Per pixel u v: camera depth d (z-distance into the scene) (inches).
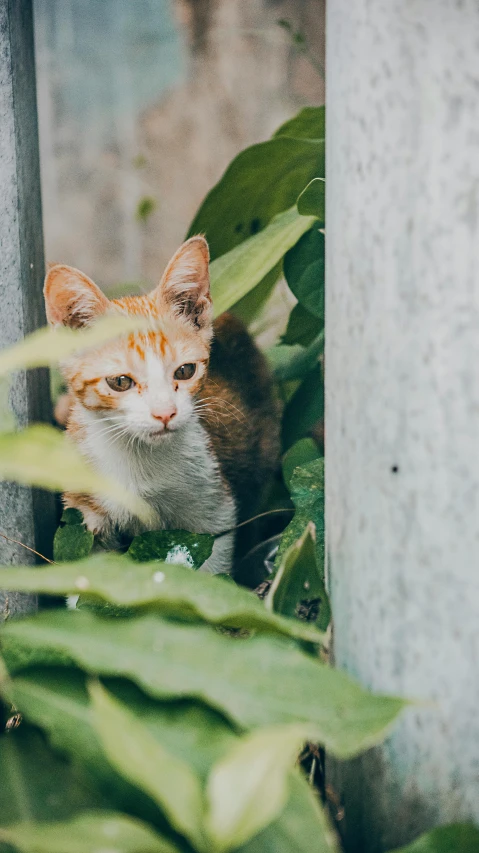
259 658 33.9
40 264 77.9
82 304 76.0
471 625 37.4
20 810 31.3
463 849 33.7
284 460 83.9
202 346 81.6
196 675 32.9
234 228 93.4
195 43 146.6
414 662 38.8
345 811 44.1
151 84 147.6
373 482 39.7
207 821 25.7
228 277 81.4
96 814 28.8
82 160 148.9
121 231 152.9
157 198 152.5
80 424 83.4
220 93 149.2
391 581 39.2
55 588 36.4
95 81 146.1
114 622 35.7
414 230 36.7
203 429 88.1
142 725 32.9
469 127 35.0
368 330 39.4
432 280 36.4
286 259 83.4
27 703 33.8
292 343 97.3
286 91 149.6
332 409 44.6
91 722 32.9
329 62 43.4
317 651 46.7
